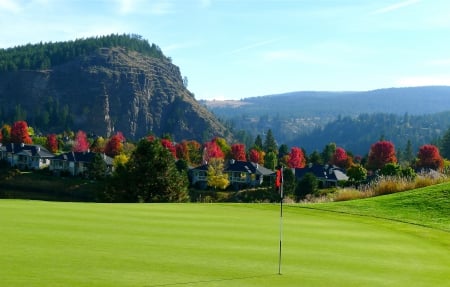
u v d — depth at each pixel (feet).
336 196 130.31
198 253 47.98
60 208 81.10
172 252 47.65
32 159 411.34
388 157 431.43
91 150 520.01
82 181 351.25
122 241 51.85
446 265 49.52
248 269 42.63
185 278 38.14
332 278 41.37
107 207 87.30
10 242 47.85
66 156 403.75
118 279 36.55
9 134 571.69
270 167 465.47
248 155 527.81
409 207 94.53
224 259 45.98
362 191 126.31
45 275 36.37
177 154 477.77
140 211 82.94
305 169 386.32
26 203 88.07
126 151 464.24
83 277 36.47
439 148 630.33
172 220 72.23
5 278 34.99
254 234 62.54
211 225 68.90
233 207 98.43
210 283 37.17
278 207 99.96
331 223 79.20
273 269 43.29
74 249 46.21
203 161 474.08
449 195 98.94
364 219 85.46
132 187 179.73
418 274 44.80
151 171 180.14
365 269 45.73
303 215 89.45
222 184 339.57
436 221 82.89
